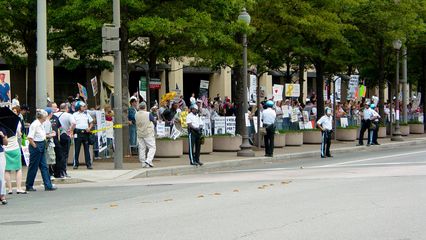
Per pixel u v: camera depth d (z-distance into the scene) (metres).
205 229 10.65
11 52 30.61
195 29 24.95
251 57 30.23
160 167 22.84
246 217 11.77
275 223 11.08
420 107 54.50
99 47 27.70
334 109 37.53
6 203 14.94
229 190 16.16
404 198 13.80
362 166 22.66
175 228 10.83
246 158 26.64
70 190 17.70
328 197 14.20
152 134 23.06
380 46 40.00
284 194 14.92
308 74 63.75
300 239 9.70
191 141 23.61
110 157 26.62
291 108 35.47
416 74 51.88
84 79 44.75
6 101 21.91
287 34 33.19
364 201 13.46
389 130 43.91
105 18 24.72
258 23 31.06
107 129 26.33
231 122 31.69
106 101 38.59
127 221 11.75
